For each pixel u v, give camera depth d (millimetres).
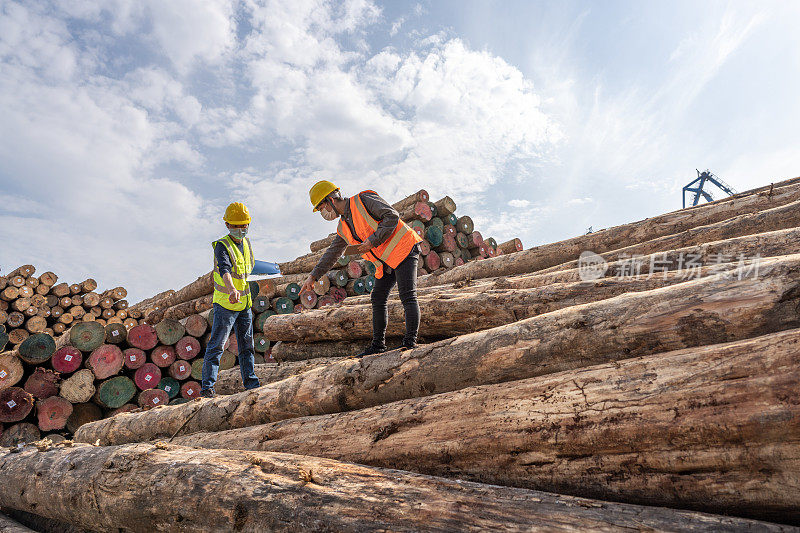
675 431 1590
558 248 5988
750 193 5223
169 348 7312
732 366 1607
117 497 2342
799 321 1770
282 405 3150
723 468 1517
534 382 2115
